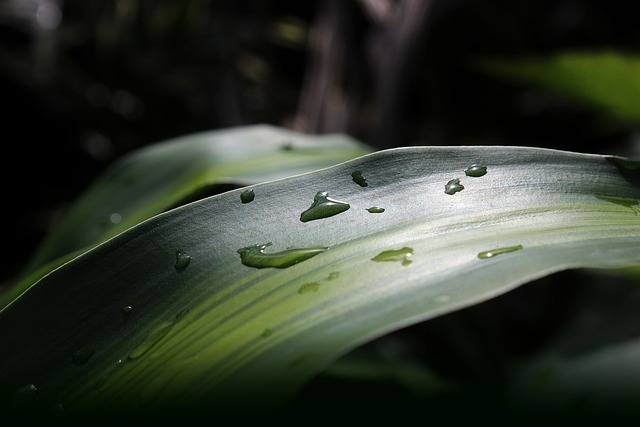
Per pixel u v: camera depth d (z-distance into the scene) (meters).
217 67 1.34
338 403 0.61
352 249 0.32
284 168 0.46
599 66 0.70
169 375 0.29
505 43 1.48
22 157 1.57
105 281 0.33
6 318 0.32
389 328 0.27
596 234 0.32
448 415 0.33
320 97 1.29
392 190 0.34
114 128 1.36
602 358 0.50
